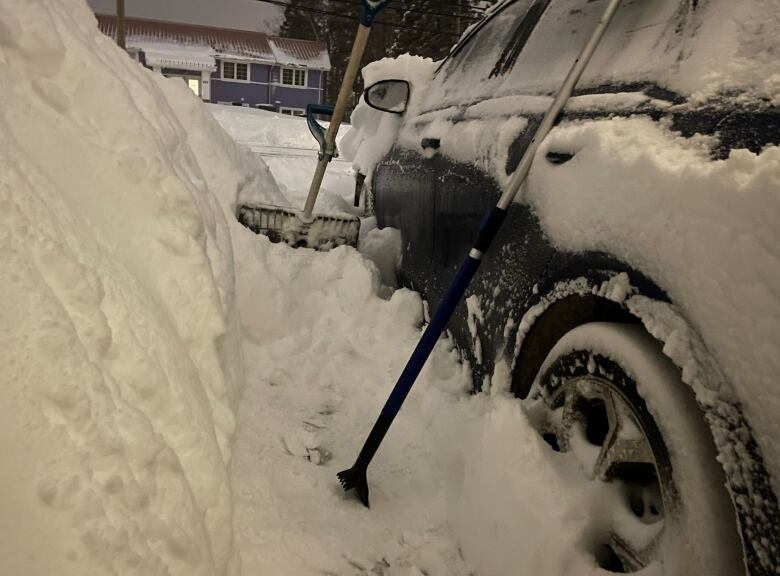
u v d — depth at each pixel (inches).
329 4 1625.2
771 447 37.8
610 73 65.6
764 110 45.7
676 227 46.4
